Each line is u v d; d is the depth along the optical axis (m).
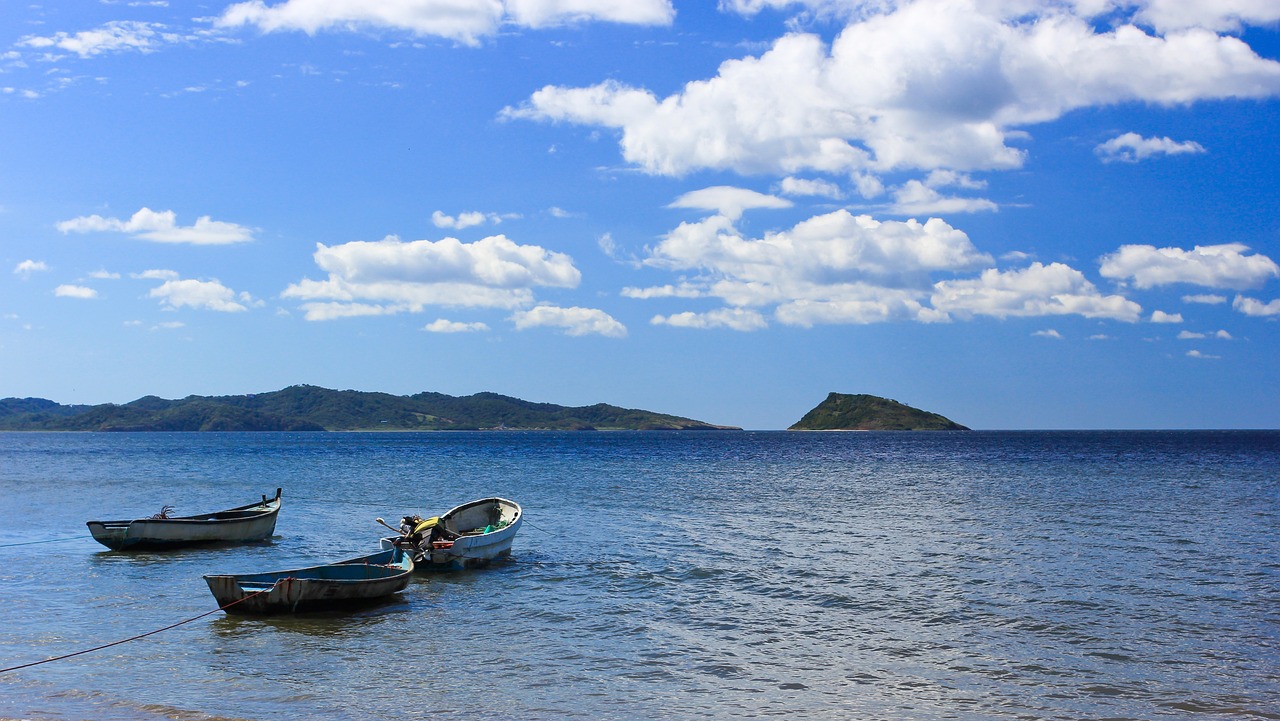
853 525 40.22
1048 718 15.49
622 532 37.91
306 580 22.09
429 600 24.36
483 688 16.83
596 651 19.36
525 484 67.38
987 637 20.61
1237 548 33.09
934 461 105.31
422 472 84.62
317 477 77.25
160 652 19.08
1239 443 178.38
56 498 56.34
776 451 143.88
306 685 16.91
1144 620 22.17
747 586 26.22
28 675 17.45
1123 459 107.31
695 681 17.36
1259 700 16.38
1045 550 32.66
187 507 50.72
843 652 19.33
